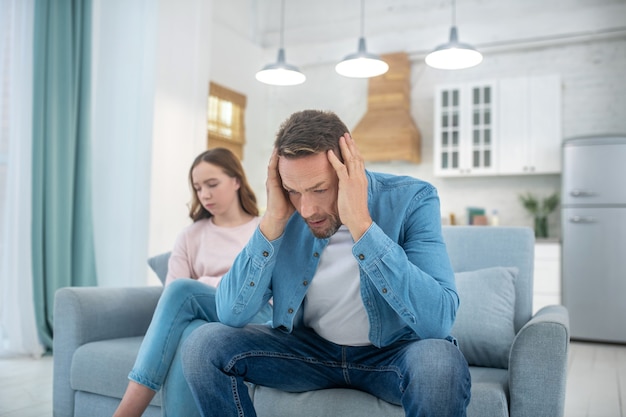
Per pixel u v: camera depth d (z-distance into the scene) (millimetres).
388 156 5582
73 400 2006
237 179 2344
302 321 1528
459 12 5793
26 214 3748
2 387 2883
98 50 4426
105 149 4375
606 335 4809
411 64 5973
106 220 4344
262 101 6469
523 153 5250
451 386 1152
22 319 3668
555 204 5332
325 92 6359
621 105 5266
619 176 4836
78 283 4020
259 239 1404
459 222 5691
